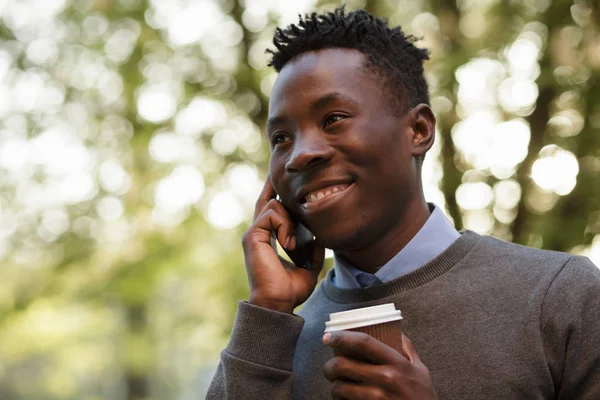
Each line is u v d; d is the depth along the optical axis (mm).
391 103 1676
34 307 6824
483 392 1524
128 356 8305
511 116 4586
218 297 6145
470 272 1676
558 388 1556
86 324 9531
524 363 1529
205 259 6336
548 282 1598
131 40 5949
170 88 5859
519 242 4445
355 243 1648
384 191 1631
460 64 4547
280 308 1674
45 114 6203
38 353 10328
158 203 6012
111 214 6227
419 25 5207
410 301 1648
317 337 1750
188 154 5914
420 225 1732
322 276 4703
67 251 6270
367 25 1733
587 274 1603
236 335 1645
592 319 1536
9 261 6562
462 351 1568
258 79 5734
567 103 4457
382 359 1322
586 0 4414
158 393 14891
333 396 1383
